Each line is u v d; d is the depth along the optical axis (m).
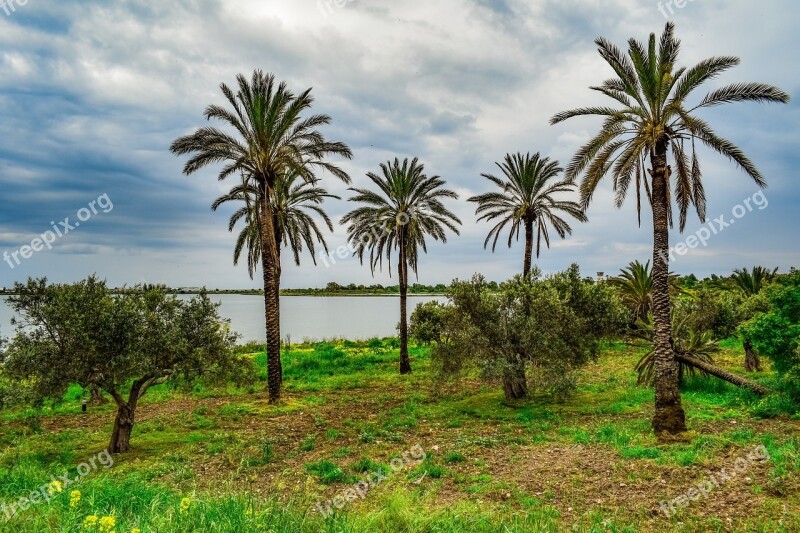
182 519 6.59
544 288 20.22
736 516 8.23
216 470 12.22
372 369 32.03
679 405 13.65
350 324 88.69
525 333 18.97
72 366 12.72
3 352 12.62
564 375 18.75
